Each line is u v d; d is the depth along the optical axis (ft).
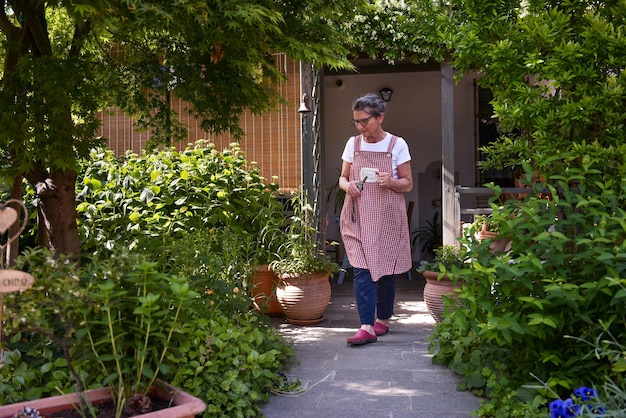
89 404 8.56
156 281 9.34
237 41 12.09
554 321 10.78
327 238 34.76
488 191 22.80
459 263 18.38
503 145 17.90
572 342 11.65
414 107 34.94
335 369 15.17
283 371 14.92
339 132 34.99
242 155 26.48
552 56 15.11
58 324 9.73
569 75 14.53
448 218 22.95
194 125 26.76
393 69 32.58
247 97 15.64
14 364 11.12
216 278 15.61
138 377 9.02
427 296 18.84
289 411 12.49
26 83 12.99
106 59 16.60
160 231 20.67
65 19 16.44
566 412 9.51
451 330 15.40
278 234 21.70
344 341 17.88
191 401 8.73
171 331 9.11
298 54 12.77
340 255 34.47
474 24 16.33
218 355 12.39
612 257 10.69
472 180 34.35
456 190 22.89
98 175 22.72
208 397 11.71
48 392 10.91
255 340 14.08
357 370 15.08
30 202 21.56
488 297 11.89
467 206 34.30
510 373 13.05
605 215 11.58
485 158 34.27
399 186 17.54
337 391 13.62
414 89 34.86
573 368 11.35
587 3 15.74
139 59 16.29
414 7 21.06
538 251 11.65
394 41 22.54
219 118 16.29
